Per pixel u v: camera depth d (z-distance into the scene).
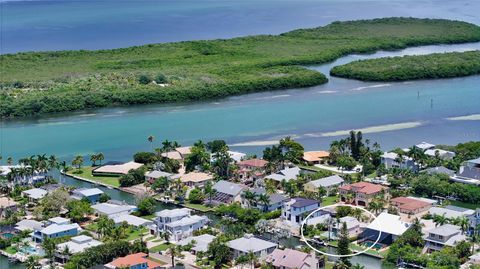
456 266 177.88
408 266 182.50
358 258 189.62
